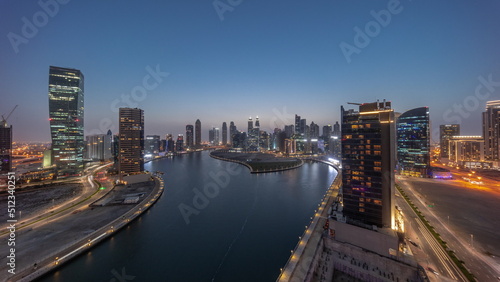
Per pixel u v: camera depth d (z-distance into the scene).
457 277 73.94
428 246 94.88
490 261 82.94
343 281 87.81
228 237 128.12
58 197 198.12
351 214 106.06
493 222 120.88
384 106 100.94
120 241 120.69
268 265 100.94
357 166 104.69
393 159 97.81
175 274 94.12
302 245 100.00
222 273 95.06
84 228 128.00
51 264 91.62
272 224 147.25
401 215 120.38
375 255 88.50
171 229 138.12
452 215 131.62
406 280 80.25
